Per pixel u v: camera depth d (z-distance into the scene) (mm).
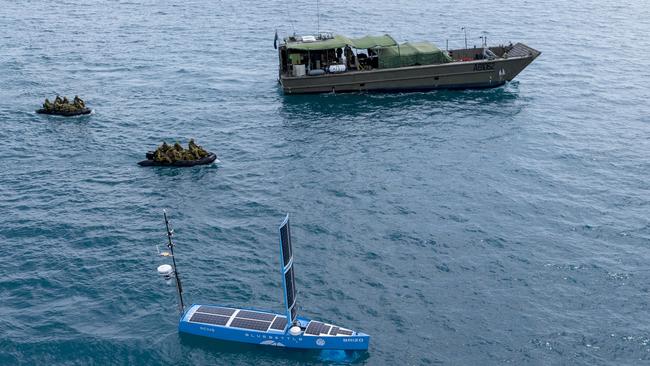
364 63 113750
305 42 110938
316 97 108625
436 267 63219
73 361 51812
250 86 113688
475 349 52969
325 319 56219
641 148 89375
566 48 134625
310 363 51969
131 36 144875
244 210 73688
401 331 54938
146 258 64625
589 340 53844
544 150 88438
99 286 60438
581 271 62562
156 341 53906
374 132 94000
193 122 98250
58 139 92500
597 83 115062
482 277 61750
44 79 117812
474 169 82688
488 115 100312
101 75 119750
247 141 91688
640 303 58188
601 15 161250
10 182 80000
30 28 152375
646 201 75500
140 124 97688
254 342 53688
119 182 80250
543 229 69688
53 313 56875
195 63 125625
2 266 63219
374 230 69312
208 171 82938
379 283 60875
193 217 72250
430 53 110125
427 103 105438
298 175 81438
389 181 79562
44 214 72750
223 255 65250
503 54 114062
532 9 166125
